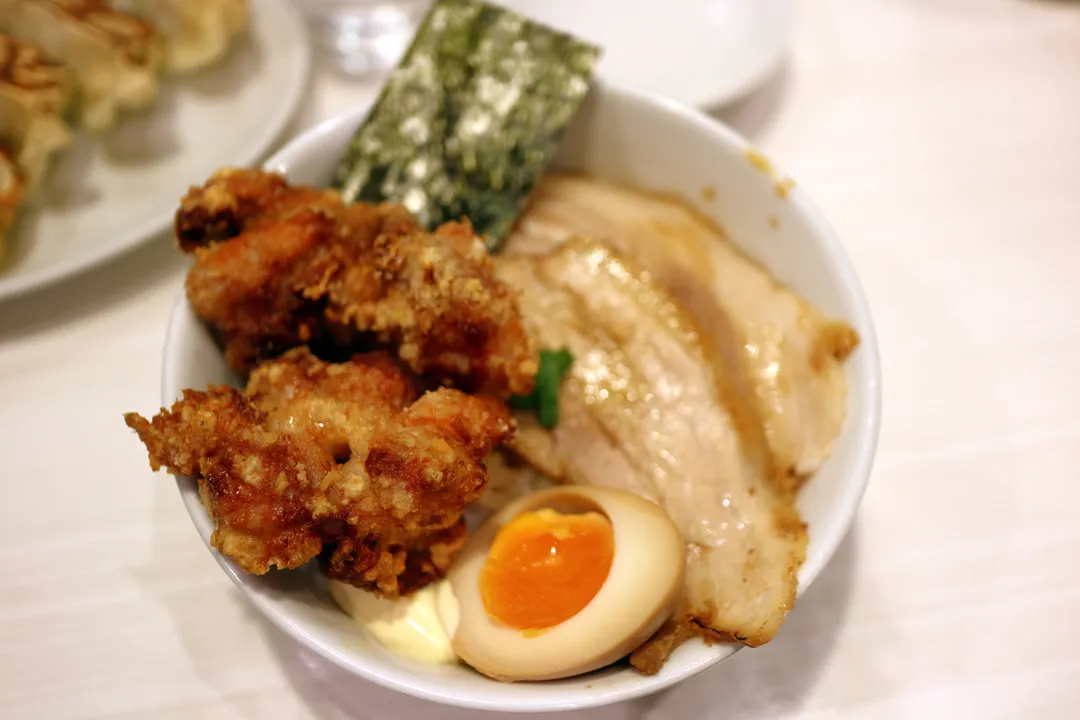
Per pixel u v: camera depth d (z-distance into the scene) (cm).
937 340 28
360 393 22
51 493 25
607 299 26
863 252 30
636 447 24
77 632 23
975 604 24
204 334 23
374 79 33
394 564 21
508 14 27
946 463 26
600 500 22
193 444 20
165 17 31
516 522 22
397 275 22
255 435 20
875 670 23
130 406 26
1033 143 32
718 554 22
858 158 32
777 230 25
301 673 23
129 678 23
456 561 22
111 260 27
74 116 31
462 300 22
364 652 19
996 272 29
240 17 31
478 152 26
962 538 25
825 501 21
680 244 26
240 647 23
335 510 19
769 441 23
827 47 34
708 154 25
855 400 22
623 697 19
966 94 33
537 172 26
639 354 25
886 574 24
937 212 30
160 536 24
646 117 26
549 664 19
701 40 33
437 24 27
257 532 19
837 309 23
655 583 20
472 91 27
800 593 20
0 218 28
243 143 30
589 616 20
